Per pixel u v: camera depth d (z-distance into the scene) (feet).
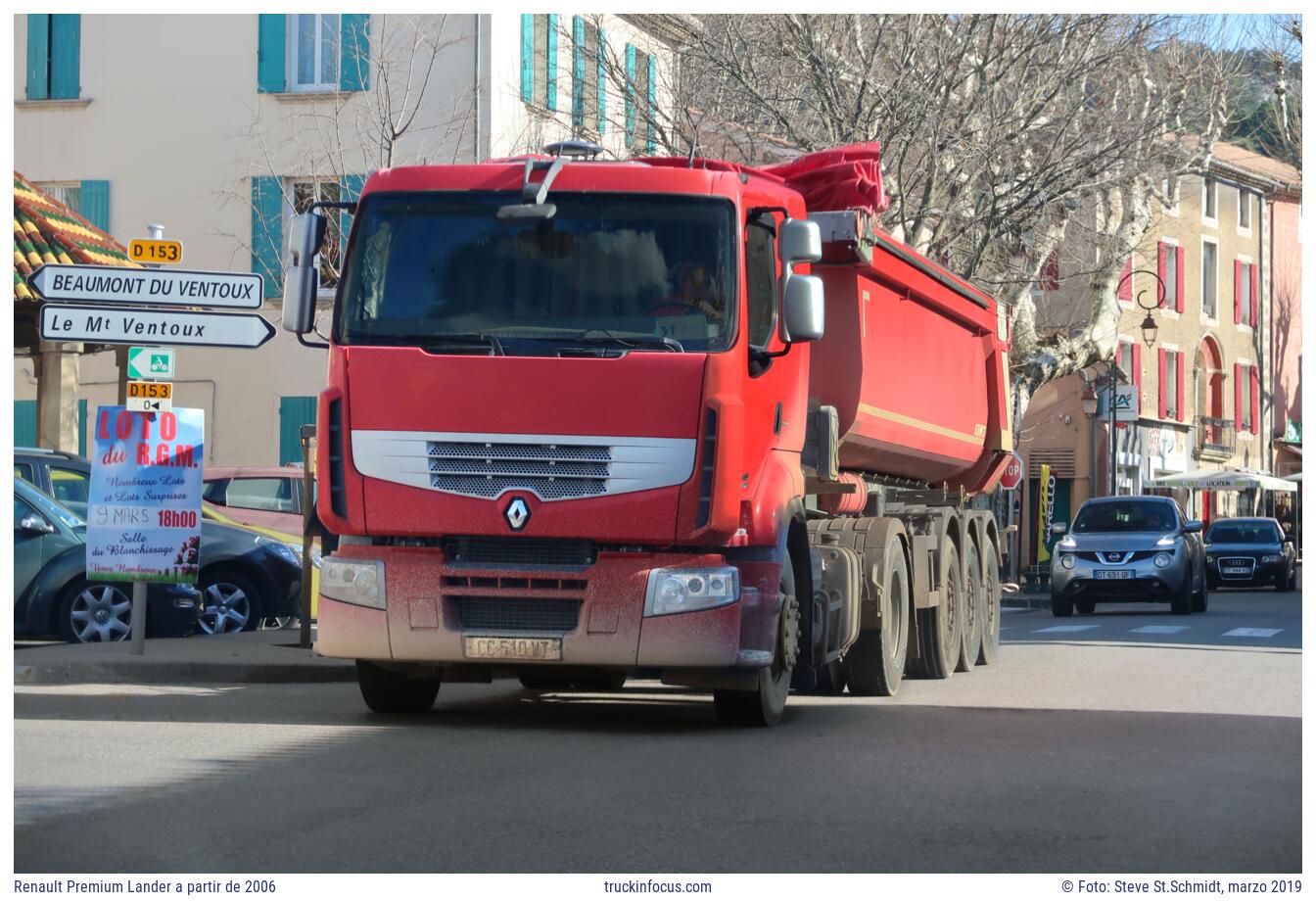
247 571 61.00
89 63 111.86
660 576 36.42
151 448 49.11
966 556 58.13
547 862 23.36
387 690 41.14
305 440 54.39
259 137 108.47
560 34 106.63
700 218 36.99
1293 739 37.58
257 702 43.06
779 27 99.04
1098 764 33.32
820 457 44.65
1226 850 24.94
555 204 37.04
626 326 36.47
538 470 36.22
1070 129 100.37
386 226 37.45
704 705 46.11
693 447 36.17
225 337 47.42
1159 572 100.78
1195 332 214.07
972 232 99.09
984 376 63.67
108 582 54.75
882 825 26.40
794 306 37.88
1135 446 198.90
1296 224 238.68
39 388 73.51
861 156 46.52
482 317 36.73
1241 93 115.44
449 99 104.42
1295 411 240.73
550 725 39.60
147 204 110.73
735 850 24.31
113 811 26.53
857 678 47.62
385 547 37.11
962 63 97.30
